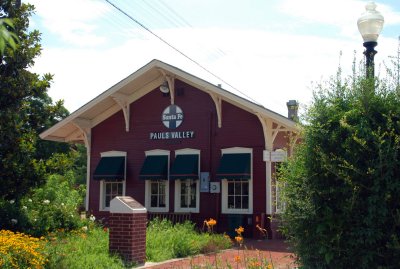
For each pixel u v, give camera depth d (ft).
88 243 36.78
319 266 21.07
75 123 69.72
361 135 19.86
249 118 61.82
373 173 19.29
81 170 123.65
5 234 29.73
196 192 64.13
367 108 20.44
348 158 20.11
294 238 22.02
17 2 40.83
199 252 41.57
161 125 67.31
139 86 68.44
